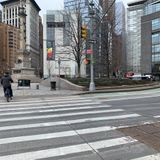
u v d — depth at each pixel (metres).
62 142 8.28
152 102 18.86
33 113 13.91
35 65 120.44
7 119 12.19
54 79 35.28
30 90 30.64
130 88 33.41
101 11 37.69
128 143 8.04
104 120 11.82
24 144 8.11
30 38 108.06
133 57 117.00
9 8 120.38
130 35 117.50
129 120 11.80
